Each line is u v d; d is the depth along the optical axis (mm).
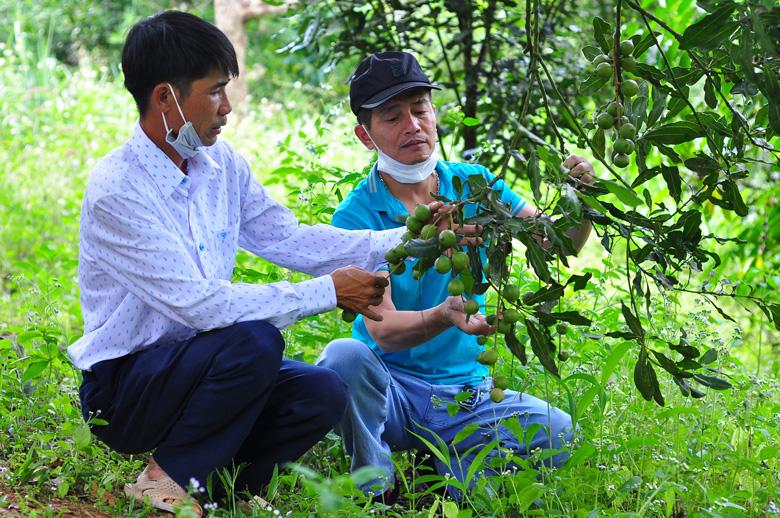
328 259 3408
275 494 3230
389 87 3443
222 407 3018
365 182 3643
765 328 5848
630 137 2803
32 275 4969
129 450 3158
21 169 8570
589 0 6172
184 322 3021
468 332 3123
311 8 5508
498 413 3484
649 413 3695
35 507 3000
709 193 3027
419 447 3617
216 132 3131
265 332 3025
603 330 4195
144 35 3039
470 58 5504
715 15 2615
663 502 3275
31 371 3672
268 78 14227
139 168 3102
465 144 5645
